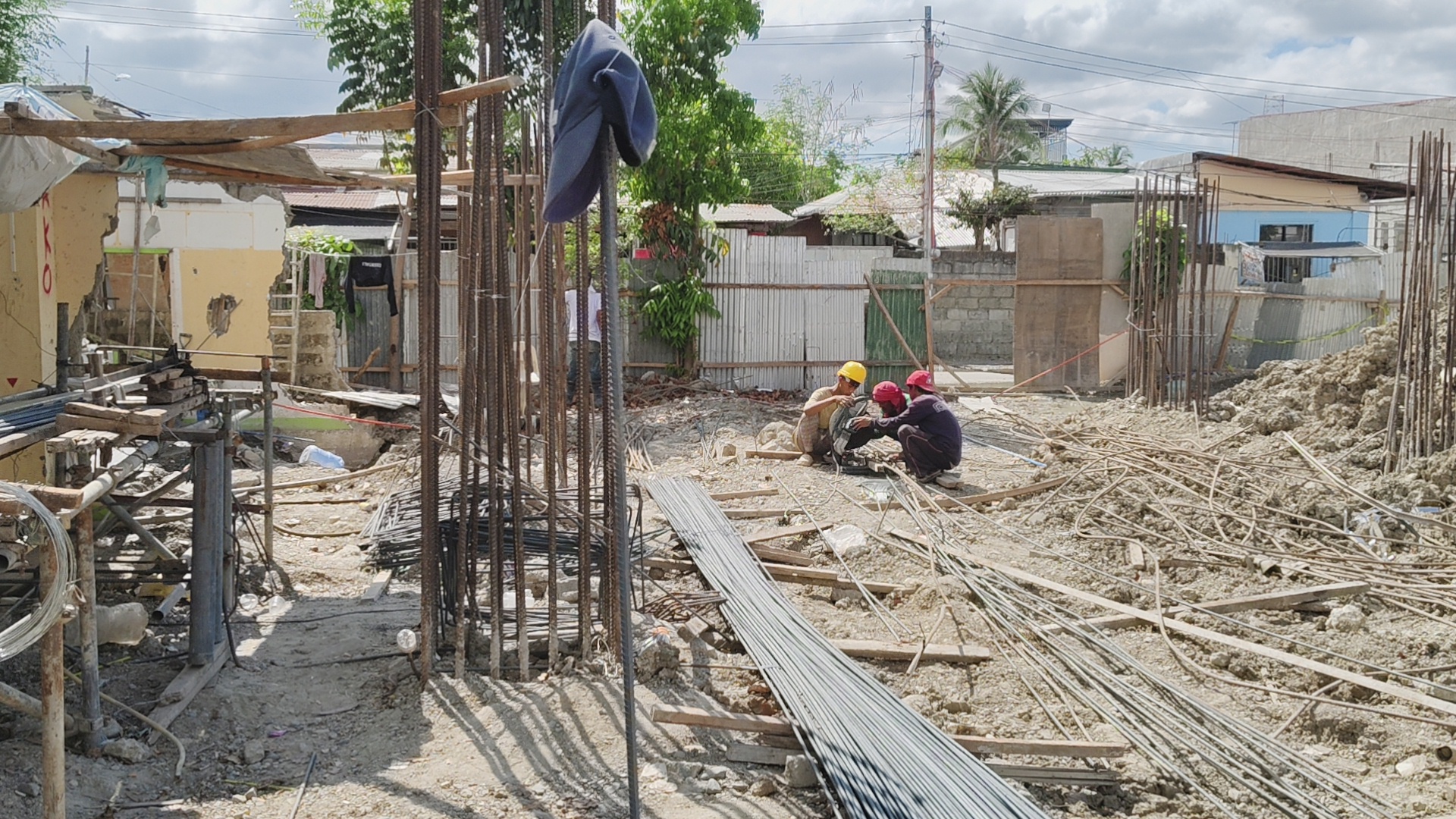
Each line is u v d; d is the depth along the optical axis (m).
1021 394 17.55
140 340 14.00
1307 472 10.91
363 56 16.25
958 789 4.46
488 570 7.28
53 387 6.09
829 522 9.16
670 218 16.91
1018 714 5.73
